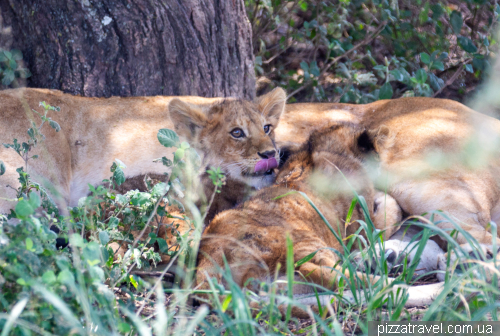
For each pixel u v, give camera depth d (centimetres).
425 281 791
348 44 1491
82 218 698
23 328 426
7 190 867
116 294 710
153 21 1066
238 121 932
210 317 642
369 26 1554
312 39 1534
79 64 1048
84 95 1052
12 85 1084
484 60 1373
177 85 1106
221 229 724
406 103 1073
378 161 921
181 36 1095
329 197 845
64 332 444
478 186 900
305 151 914
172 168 709
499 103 657
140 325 454
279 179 870
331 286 649
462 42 1358
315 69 1398
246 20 1240
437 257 806
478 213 881
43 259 493
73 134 984
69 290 468
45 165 915
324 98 1456
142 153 1003
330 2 1570
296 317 646
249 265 664
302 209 788
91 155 989
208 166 945
